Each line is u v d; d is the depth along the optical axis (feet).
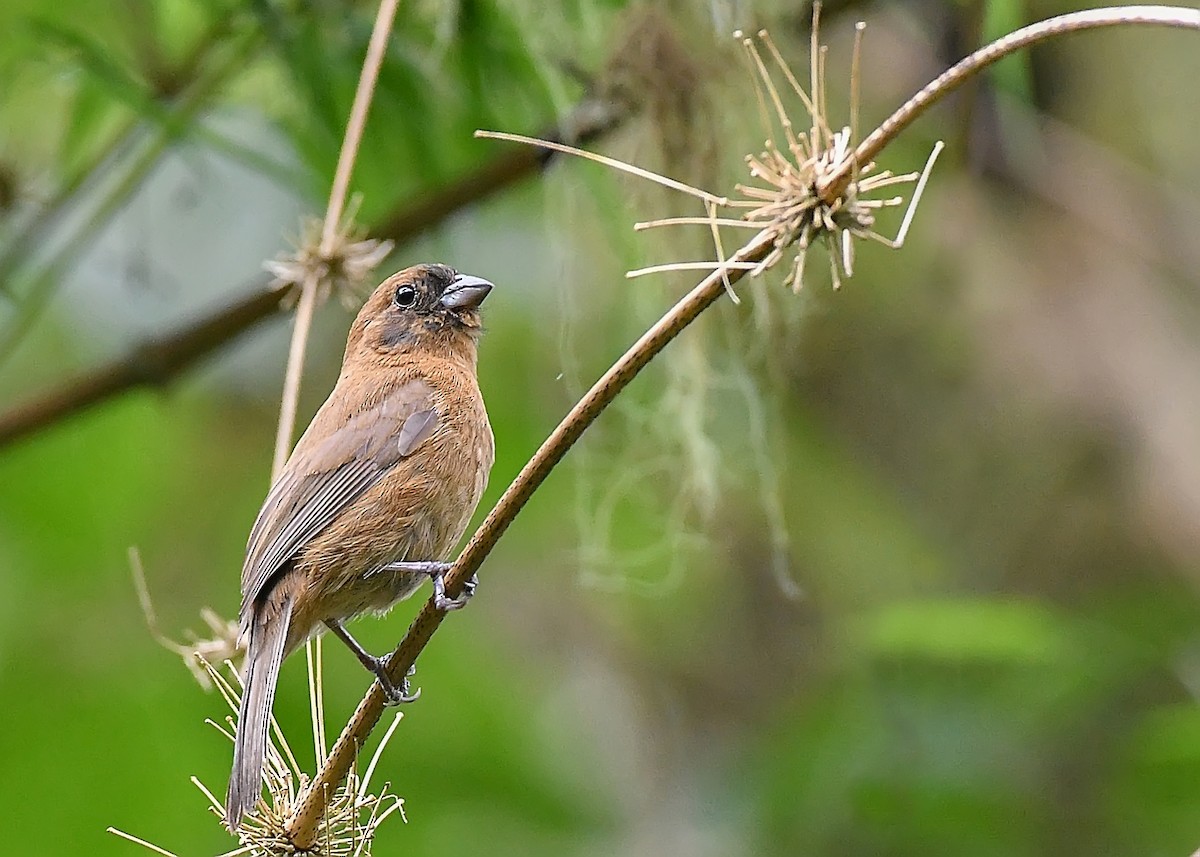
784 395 43.34
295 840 22.48
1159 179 46.78
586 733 44.78
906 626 37.83
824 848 39.96
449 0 32.48
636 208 33.96
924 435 47.21
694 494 37.50
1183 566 44.50
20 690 37.22
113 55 35.19
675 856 41.86
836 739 40.42
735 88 33.96
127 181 35.42
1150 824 38.83
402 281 31.81
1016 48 20.62
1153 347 46.06
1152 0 44.52
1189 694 40.29
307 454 29.25
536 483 22.16
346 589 28.94
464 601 22.84
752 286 33.76
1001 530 46.26
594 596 48.42
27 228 36.09
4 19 35.14
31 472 39.58
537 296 42.01
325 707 38.70
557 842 38.99
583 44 34.37
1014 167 45.42
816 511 47.52
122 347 37.42
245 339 39.32
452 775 39.04
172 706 37.35
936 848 39.60
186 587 40.68
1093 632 39.78
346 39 34.30
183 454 42.09
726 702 47.39
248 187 39.68
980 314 46.32
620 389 21.67
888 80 42.68
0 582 38.52
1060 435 46.24
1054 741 40.09
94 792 36.11
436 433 29.71
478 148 36.24
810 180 20.75
